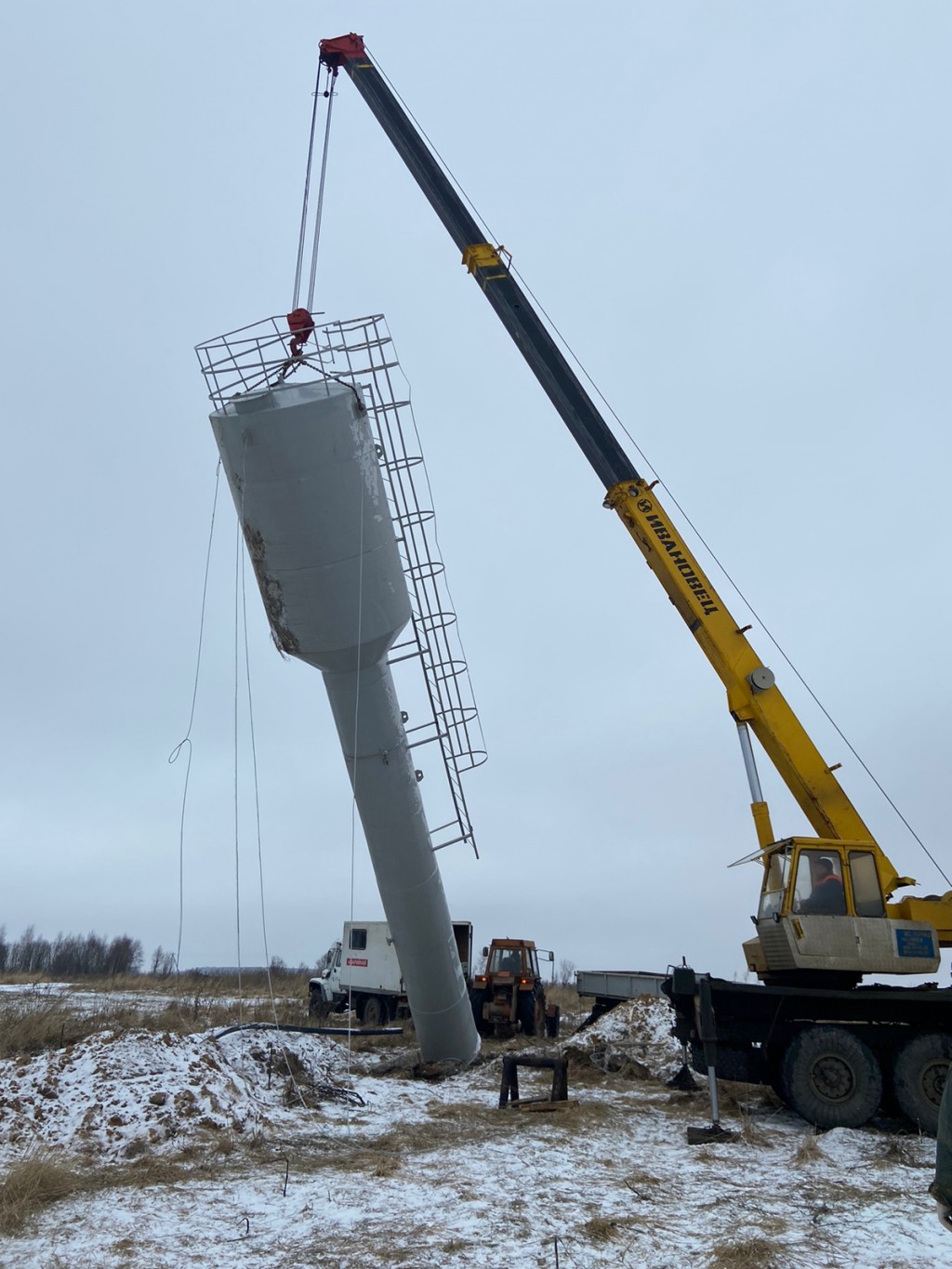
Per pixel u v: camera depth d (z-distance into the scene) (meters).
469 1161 9.46
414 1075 15.73
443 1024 16.03
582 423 15.31
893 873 13.04
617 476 15.20
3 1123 10.13
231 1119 10.64
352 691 13.22
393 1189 8.42
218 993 33.44
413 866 14.60
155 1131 10.03
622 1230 7.30
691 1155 10.09
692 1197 8.35
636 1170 9.29
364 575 12.08
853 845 12.88
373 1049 19.67
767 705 13.98
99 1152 9.64
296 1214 7.73
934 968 12.38
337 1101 12.66
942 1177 3.73
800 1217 7.81
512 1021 22.73
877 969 12.23
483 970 24.59
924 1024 12.35
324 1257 6.72
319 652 12.59
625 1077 15.79
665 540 14.83
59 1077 11.05
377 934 26.16
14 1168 8.80
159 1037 11.96
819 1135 11.18
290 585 11.98
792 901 12.54
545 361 15.43
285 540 11.65
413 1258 6.68
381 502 12.25
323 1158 9.67
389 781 13.94
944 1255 6.89
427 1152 9.90
